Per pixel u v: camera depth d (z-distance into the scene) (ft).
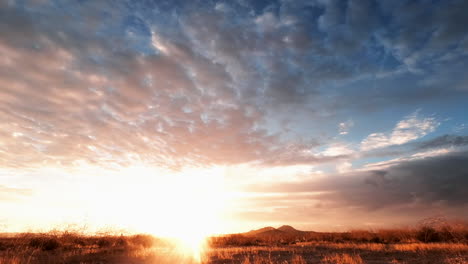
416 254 48.52
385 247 61.67
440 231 71.87
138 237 80.02
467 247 52.47
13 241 55.72
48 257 45.73
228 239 97.50
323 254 53.36
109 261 45.78
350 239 88.84
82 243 66.95
